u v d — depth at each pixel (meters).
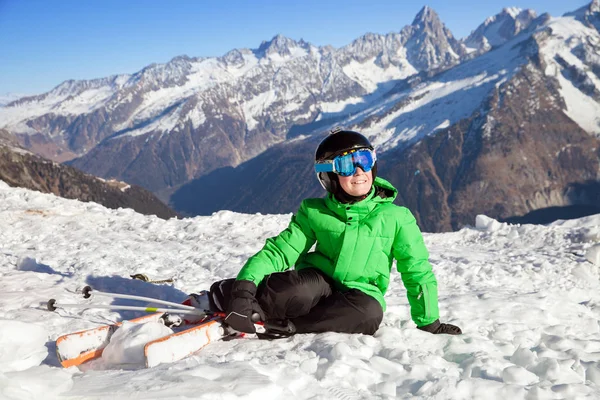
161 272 7.24
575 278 8.94
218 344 3.53
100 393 2.29
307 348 3.45
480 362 3.20
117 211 13.30
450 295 6.27
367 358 3.28
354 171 3.75
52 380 2.32
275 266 3.89
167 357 2.95
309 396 2.61
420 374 3.04
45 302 4.74
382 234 3.88
